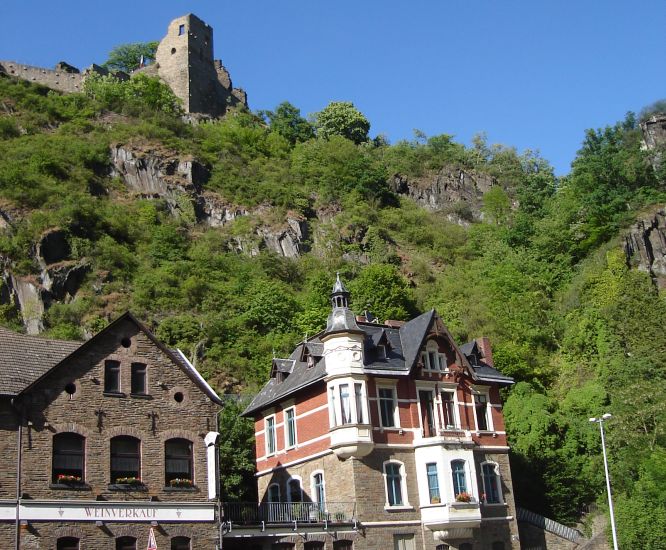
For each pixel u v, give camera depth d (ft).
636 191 321.52
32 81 410.93
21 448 103.71
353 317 148.97
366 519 136.98
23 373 110.01
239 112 481.05
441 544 142.31
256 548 129.29
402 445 145.69
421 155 463.01
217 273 299.58
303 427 152.15
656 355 204.13
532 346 251.60
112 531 106.32
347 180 394.73
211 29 485.97
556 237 317.22
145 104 410.11
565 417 192.95
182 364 120.67
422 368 152.46
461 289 308.81
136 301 268.41
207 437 117.29
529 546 158.61
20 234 272.31
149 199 341.00
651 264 288.30
